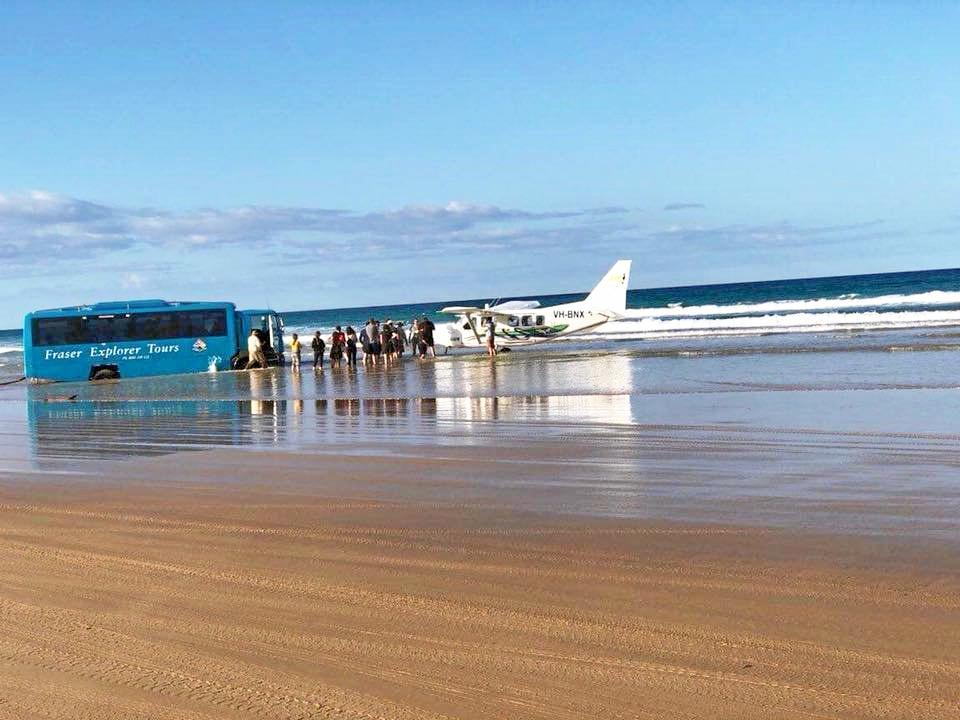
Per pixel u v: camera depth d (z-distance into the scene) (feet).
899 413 50.47
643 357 109.81
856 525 25.14
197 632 17.97
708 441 42.98
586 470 36.19
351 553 23.97
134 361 129.18
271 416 64.59
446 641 16.94
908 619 17.13
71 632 18.24
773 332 158.40
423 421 56.70
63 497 34.47
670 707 13.84
